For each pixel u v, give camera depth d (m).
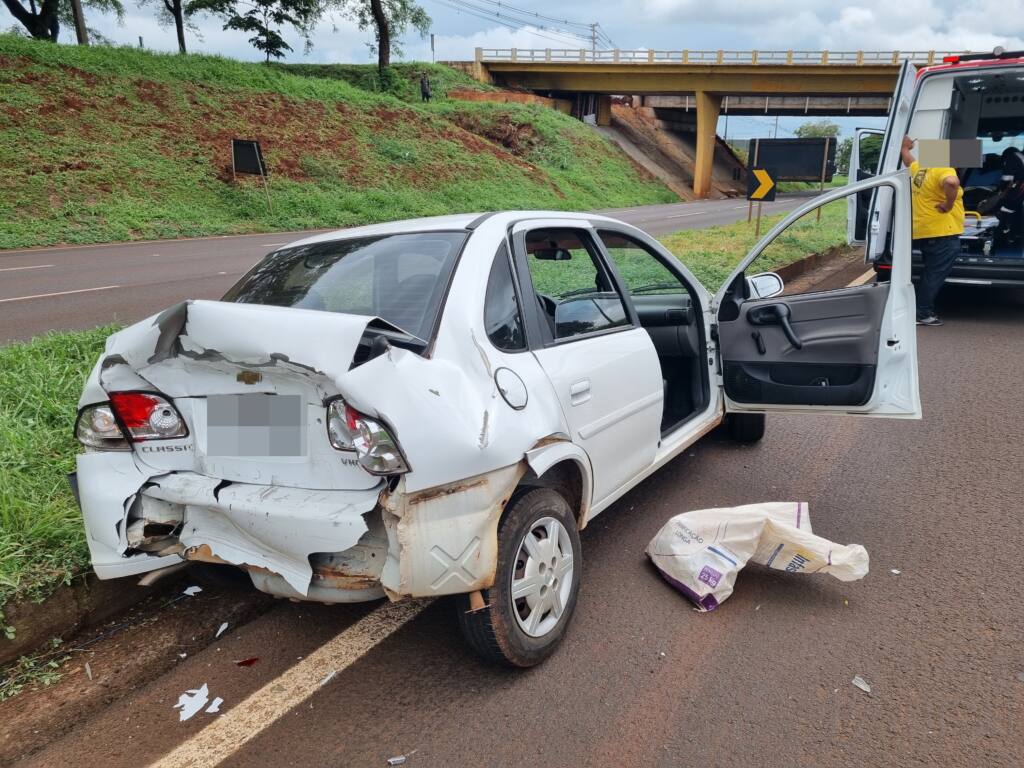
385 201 25.67
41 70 22.88
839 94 51.31
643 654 2.73
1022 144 10.39
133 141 22.39
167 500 2.42
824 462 4.62
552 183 37.53
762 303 4.05
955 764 2.17
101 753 2.29
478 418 2.30
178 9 39.84
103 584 2.97
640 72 54.03
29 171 19.19
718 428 5.21
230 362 2.21
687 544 3.15
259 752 2.28
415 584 2.16
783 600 3.09
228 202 21.94
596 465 3.00
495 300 2.71
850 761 2.19
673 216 31.08
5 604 2.71
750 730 2.33
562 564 2.74
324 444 2.22
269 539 2.24
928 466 4.49
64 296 9.89
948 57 8.09
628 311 3.52
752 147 16.61
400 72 48.53
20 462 3.64
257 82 29.48
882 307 3.69
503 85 56.34
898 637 2.80
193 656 2.78
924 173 7.88
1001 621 2.88
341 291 2.79
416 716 2.42
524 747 2.27
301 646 2.82
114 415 2.48
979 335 7.87
